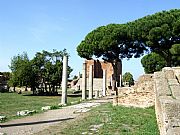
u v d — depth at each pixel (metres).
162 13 41.69
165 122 6.59
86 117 17.91
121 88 22.88
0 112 25.47
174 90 10.27
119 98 22.95
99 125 14.64
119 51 44.22
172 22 39.16
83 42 47.41
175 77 14.45
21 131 14.82
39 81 67.38
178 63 42.59
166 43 39.88
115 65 47.25
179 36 39.31
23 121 18.75
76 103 33.47
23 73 65.75
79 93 72.88
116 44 43.00
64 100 33.38
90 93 46.69
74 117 20.06
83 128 14.08
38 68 66.50
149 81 21.48
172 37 39.47
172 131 6.16
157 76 14.30
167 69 15.70
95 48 45.22
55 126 15.69
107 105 25.05
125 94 22.64
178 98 8.69
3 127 16.27
